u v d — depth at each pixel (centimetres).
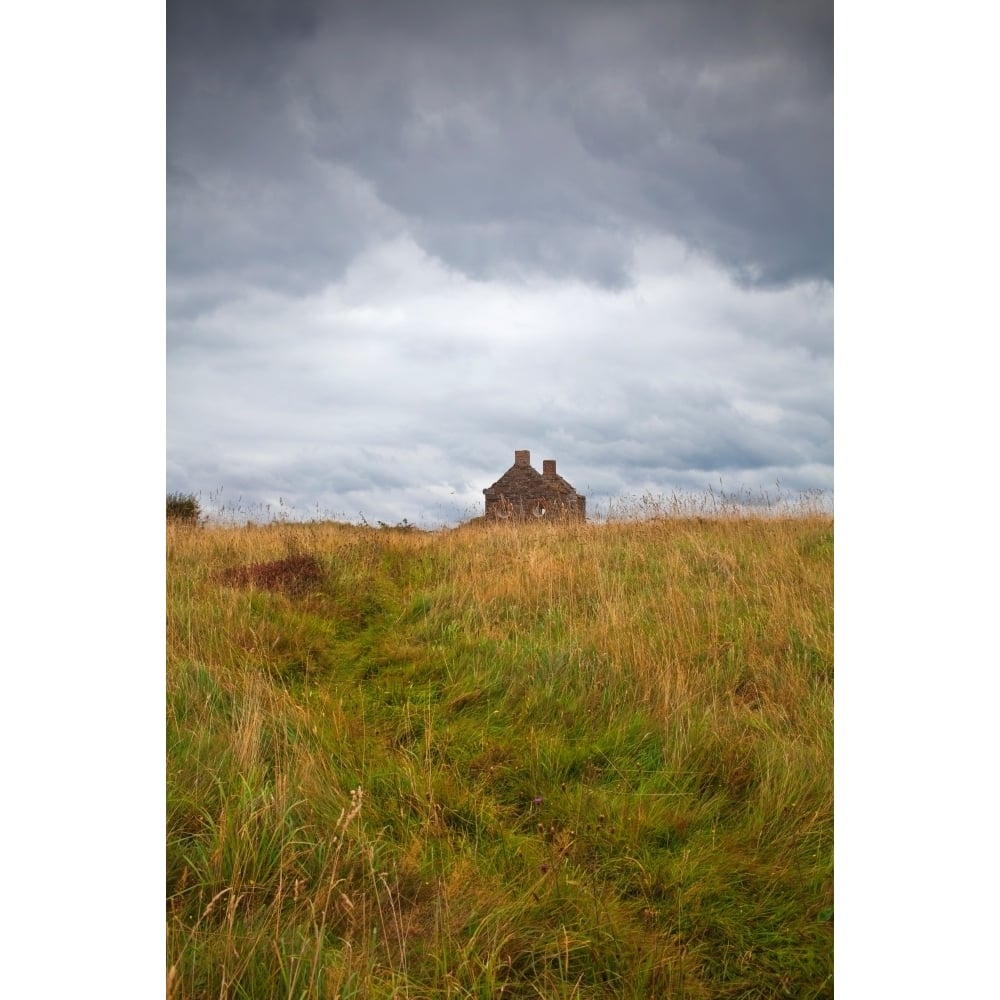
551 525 1134
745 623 672
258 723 464
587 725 533
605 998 324
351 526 1286
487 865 397
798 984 341
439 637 719
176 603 688
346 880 360
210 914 343
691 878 388
